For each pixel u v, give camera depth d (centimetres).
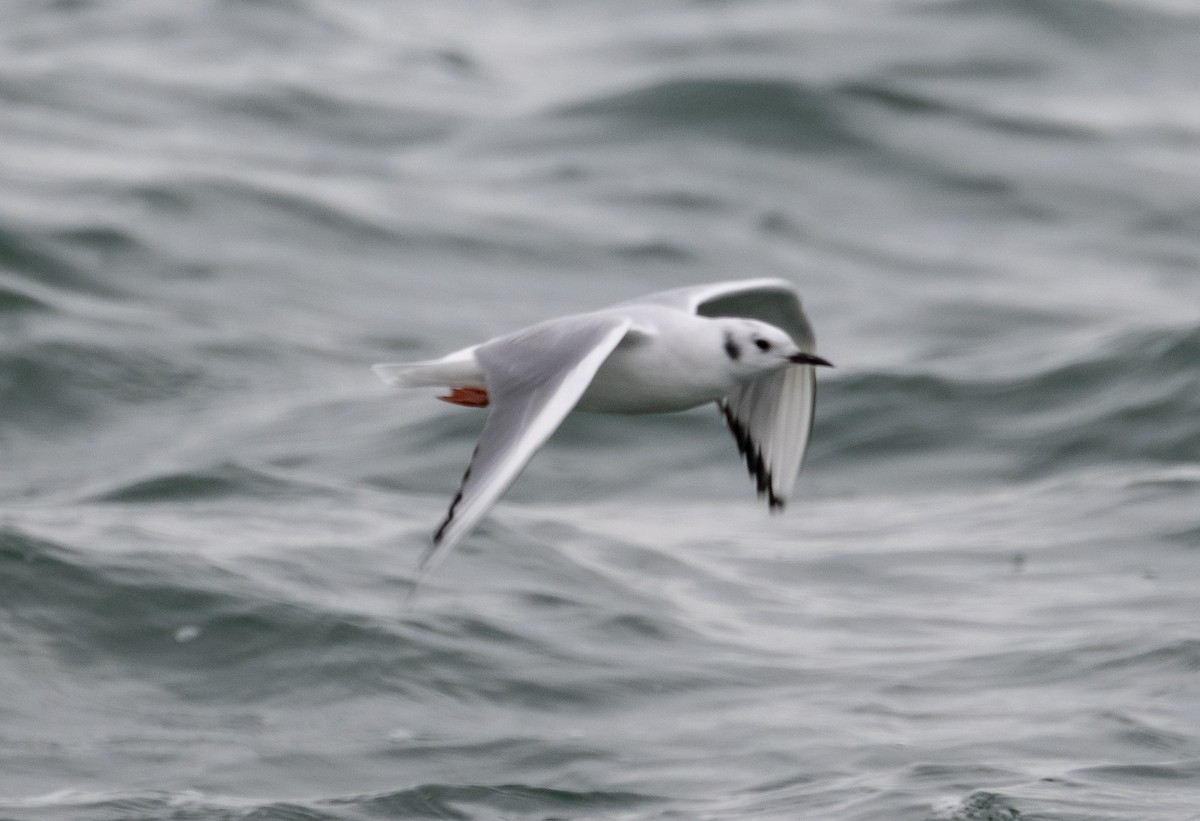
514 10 3588
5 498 1444
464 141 2716
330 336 1927
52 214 2139
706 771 973
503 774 978
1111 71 3000
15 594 1159
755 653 1140
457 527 667
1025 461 1558
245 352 1827
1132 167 2634
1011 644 1145
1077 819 897
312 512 1381
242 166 2466
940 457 1577
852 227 2436
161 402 1705
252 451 1580
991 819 893
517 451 691
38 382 1694
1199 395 1605
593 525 1395
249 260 2122
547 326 785
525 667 1105
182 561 1216
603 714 1052
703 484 1528
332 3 3491
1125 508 1383
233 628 1136
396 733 1025
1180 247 2416
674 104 2758
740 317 938
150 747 1009
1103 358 1694
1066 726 1016
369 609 1166
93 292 1964
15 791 957
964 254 2359
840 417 1645
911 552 1337
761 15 3291
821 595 1258
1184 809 913
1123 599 1218
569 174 2562
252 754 1000
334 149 2658
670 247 2314
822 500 1503
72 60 2962
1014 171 2605
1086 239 2434
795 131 2681
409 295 2102
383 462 1555
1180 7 3209
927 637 1166
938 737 1005
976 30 3084
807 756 985
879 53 2998
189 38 3141
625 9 3519
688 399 845
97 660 1106
